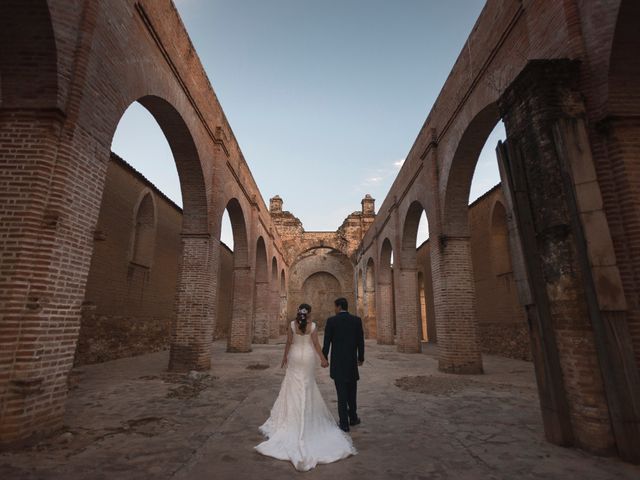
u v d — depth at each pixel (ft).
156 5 23.57
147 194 48.52
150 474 10.46
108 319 39.34
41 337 13.79
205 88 33.78
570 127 13.73
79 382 25.08
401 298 53.88
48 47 14.70
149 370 31.91
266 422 14.43
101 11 17.57
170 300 56.95
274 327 88.33
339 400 14.60
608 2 14.10
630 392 11.75
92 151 16.88
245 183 51.16
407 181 49.57
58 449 12.48
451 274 33.40
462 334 32.12
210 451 12.27
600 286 12.42
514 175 15.43
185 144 31.42
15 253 13.76
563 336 13.19
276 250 86.38
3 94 14.84
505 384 25.46
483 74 26.76
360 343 15.70
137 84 21.50
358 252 99.45
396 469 10.89
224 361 40.52
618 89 13.84
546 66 14.43
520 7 21.29
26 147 14.60
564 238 13.24
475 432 14.52
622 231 13.10
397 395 21.84
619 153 13.46
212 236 35.09
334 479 10.19
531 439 13.64
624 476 10.46
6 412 12.67
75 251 15.65
